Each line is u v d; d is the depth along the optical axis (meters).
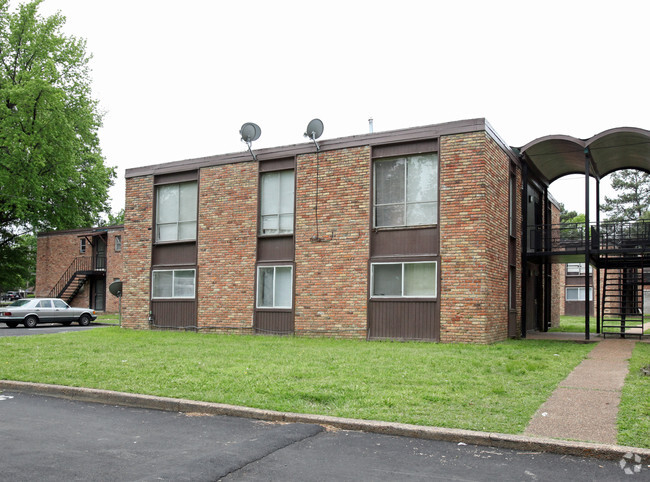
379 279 17.41
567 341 17.17
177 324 21.00
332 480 5.37
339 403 8.23
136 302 22.05
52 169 37.44
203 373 10.59
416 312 16.69
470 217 16.08
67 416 8.12
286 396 8.69
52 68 34.62
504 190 17.95
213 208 20.52
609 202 60.56
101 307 39.56
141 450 6.33
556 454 6.21
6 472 5.52
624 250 17.86
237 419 7.84
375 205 17.66
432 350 14.05
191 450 6.34
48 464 5.79
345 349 14.31
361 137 17.84
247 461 5.94
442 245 16.41
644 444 6.16
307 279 18.42
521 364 11.47
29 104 34.41
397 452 6.29
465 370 10.83
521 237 19.48
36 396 9.66
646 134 16.47
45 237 42.41
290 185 19.14
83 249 40.62
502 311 17.42
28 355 13.55
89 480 5.30
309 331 18.25
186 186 21.42
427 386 9.27
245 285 19.61
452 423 7.08
